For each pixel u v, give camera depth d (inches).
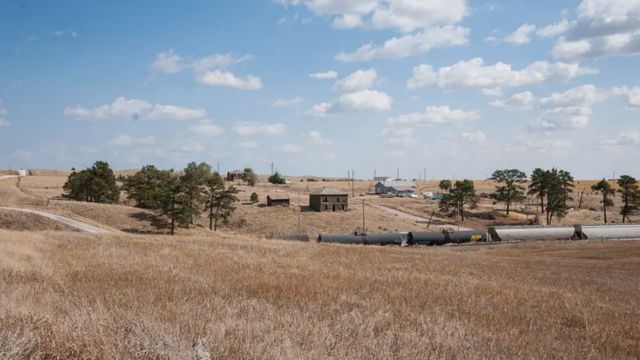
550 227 3353.8
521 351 424.8
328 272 1030.4
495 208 6594.5
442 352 395.5
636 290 1111.6
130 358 313.4
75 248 1282.0
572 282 1203.2
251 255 1380.4
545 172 5679.1
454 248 2883.9
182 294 592.4
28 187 6850.4
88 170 5310.0
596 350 469.7
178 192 4151.1
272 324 424.8
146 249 1352.1
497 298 774.5
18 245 1176.2
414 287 843.4
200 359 321.7
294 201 6569.9
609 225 3427.7
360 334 419.8
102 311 417.1
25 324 354.9
